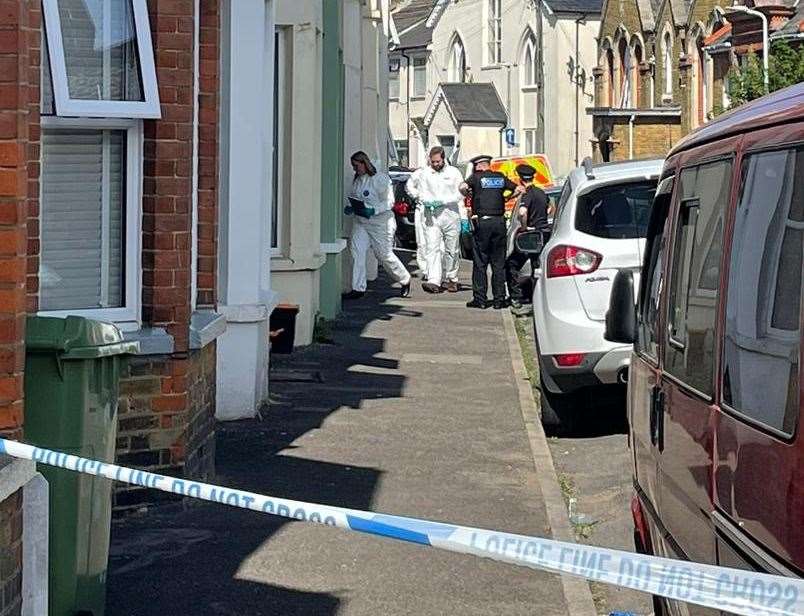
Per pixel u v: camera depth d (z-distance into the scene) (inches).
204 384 347.9
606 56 2129.7
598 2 2279.8
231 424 449.7
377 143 1118.4
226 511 327.6
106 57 312.2
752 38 1437.0
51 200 312.2
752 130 178.1
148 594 267.6
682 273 217.2
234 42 434.6
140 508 320.5
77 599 222.8
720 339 180.4
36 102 275.9
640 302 267.0
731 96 1181.7
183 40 318.0
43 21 299.9
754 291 167.5
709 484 181.2
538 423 465.7
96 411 220.8
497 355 636.1
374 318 780.6
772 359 156.8
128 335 313.4
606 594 295.1
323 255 658.8
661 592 145.3
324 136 737.6
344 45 909.2
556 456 438.9
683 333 209.6
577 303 439.2
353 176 928.3
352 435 438.0
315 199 632.4
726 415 174.1
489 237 844.0
